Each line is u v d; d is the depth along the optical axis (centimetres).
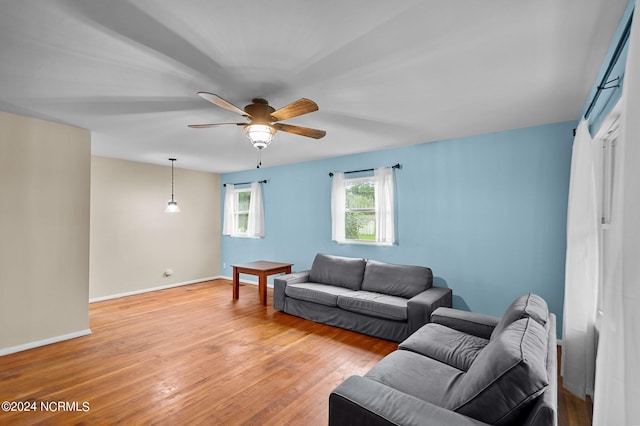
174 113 284
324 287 412
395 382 172
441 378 177
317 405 213
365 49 178
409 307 314
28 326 306
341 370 263
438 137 372
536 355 130
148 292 544
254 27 157
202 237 640
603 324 122
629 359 94
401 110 277
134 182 532
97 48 176
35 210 311
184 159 510
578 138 240
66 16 147
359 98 249
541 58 187
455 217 378
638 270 95
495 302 351
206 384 239
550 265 321
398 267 390
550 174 320
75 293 338
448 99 252
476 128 335
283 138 375
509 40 169
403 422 117
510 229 342
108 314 416
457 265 376
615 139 231
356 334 348
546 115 292
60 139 325
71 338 331
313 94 240
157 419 197
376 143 401
